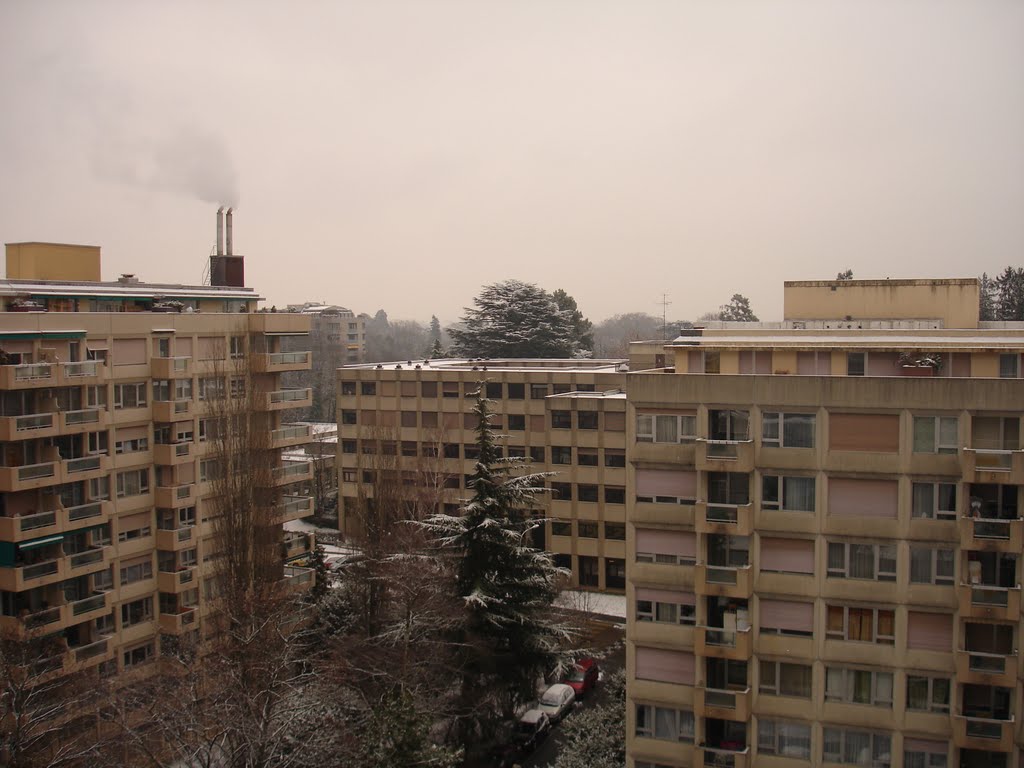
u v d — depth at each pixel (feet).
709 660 106.63
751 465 102.73
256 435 156.04
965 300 127.54
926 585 99.30
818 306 132.57
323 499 291.79
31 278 160.35
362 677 137.39
